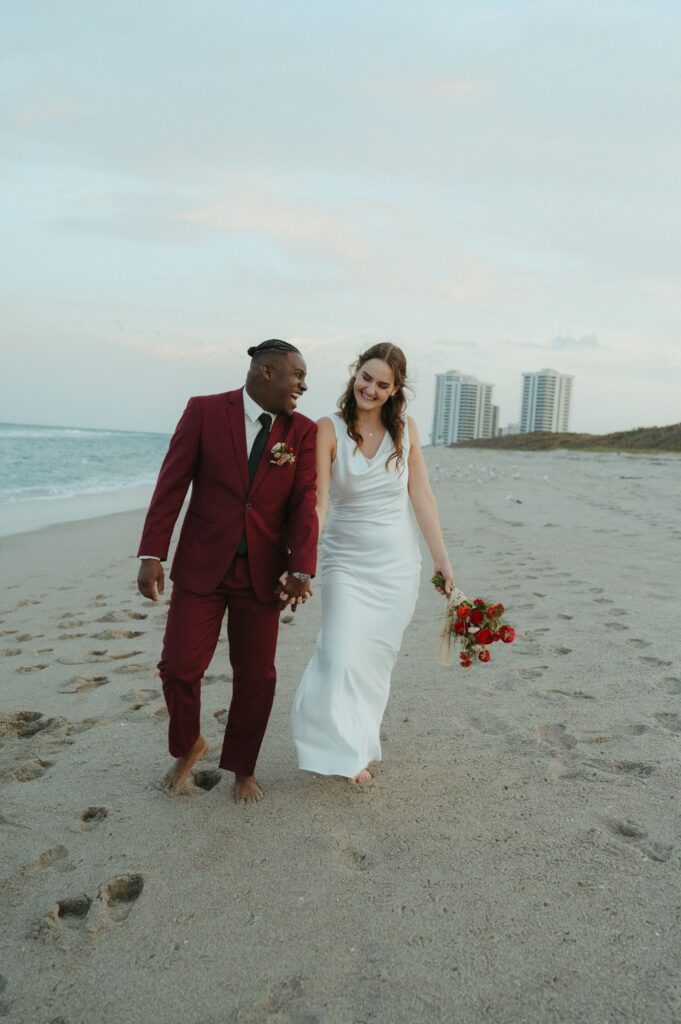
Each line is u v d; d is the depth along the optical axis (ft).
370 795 10.18
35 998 6.77
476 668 15.14
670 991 6.54
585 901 7.77
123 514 50.42
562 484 63.05
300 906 7.88
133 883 8.50
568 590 21.52
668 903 7.67
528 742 11.63
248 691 9.98
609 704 13.00
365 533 10.61
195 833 9.34
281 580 9.61
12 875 8.57
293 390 9.58
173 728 10.11
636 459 118.52
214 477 9.76
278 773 10.97
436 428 616.39
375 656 10.41
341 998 6.63
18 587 25.52
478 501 48.67
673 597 20.18
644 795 9.87
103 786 10.64
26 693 14.44
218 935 7.48
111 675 15.43
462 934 7.36
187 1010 6.57
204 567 9.77
